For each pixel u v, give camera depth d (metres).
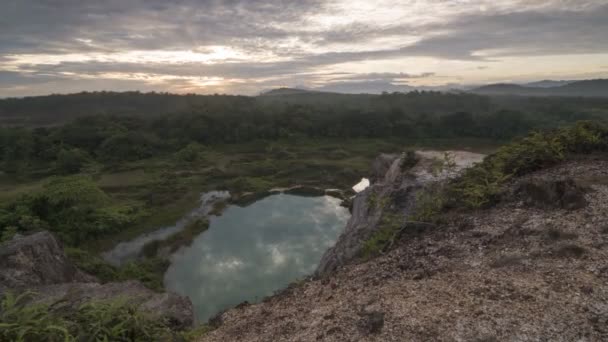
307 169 54.94
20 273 12.22
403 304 5.54
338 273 8.52
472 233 7.90
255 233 32.06
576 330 4.16
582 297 4.70
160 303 9.64
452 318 4.86
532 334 4.24
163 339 6.52
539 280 5.33
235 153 68.75
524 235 7.01
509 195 9.12
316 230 32.59
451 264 6.80
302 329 5.96
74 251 22.98
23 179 51.72
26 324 5.32
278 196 43.75
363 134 80.88
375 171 35.88
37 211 29.61
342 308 6.23
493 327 4.48
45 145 64.25
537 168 10.62
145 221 33.66
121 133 67.25
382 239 9.93
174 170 54.47
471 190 9.82
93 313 6.12
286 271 24.95
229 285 23.25
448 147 72.50
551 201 7.96
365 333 5.09
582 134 10.85
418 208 11.34
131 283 11.13
